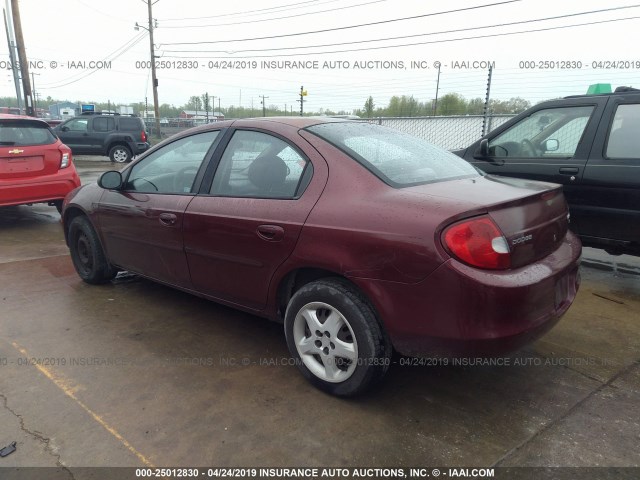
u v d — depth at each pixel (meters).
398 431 2.42
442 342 2.27
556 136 4.64
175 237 3.36
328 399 2.69
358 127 3.19
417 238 2.24
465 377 2.92
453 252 2.18
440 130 13.98
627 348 3.29
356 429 2.43
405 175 2.69
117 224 3.89
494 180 2.96
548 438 2.37
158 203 3.49
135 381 2.85
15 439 2.34
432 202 2.33
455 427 2.45
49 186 6.77
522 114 4.91
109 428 2.42
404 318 2.33
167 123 37.03
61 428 2.42
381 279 2.35
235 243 2.96
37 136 6.79
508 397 2.72
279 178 2.88
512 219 2.33
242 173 3.08
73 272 4.89
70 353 3.19
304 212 2.64
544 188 2.75
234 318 3.78
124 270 4.14
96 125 17.36
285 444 2.32
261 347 3.30
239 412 2.56
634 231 4.10
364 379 2.51
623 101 4.23
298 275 2.83
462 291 2.17
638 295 4.29
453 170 3.02
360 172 2.61
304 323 2.78
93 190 4.27
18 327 3.57
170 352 3.21
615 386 2.83
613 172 4.13
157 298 4.18
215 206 3.10
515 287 2.18
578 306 4.03
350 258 2.44
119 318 3.75
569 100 4.60
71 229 4.50
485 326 2.18
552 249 2.62
